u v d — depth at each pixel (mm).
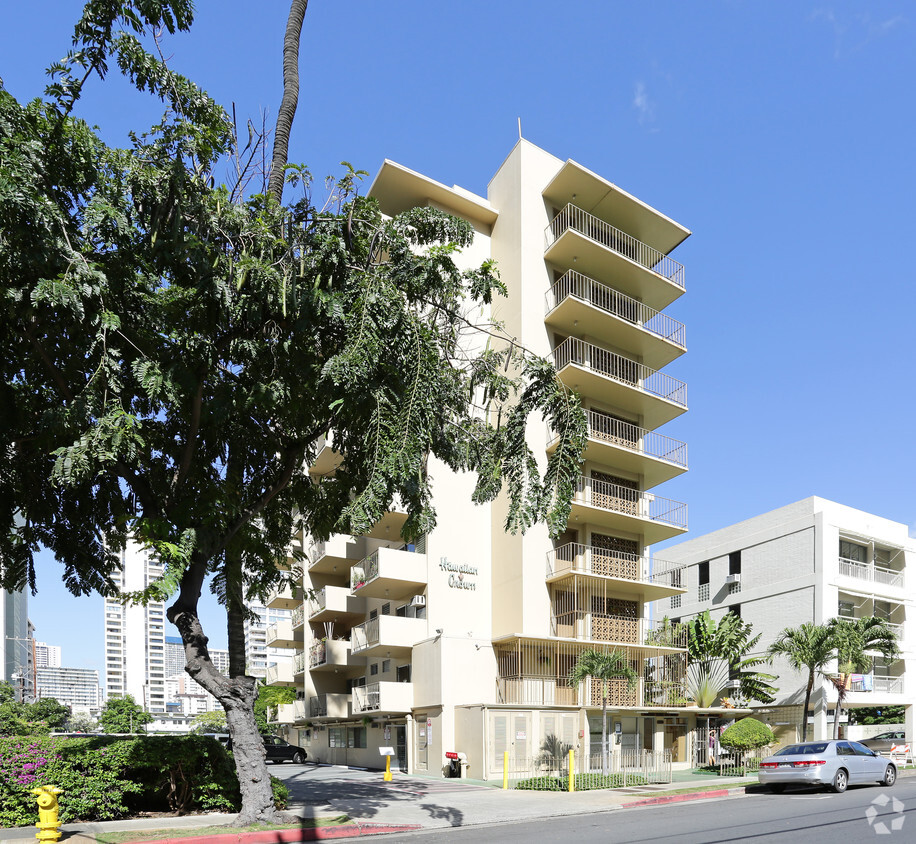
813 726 35375
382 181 33125
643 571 32844
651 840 11594
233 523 13938
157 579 11336
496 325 14547
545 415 13938
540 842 11695
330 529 16141
